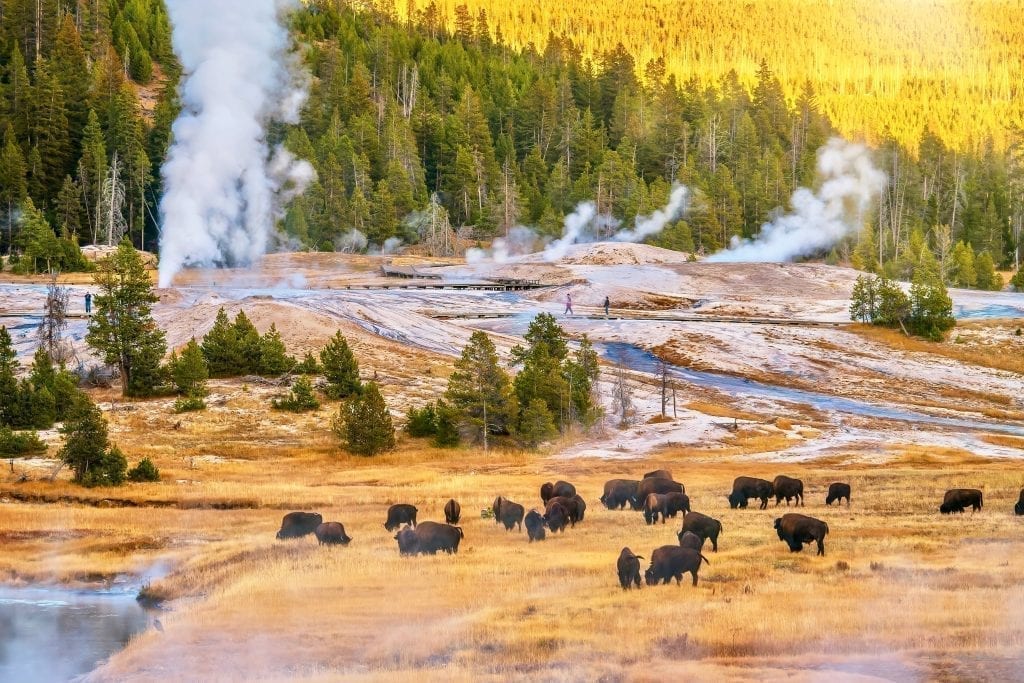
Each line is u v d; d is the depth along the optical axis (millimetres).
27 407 90375
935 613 31734
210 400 101000
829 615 31672
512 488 67062
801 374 127562
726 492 62469
